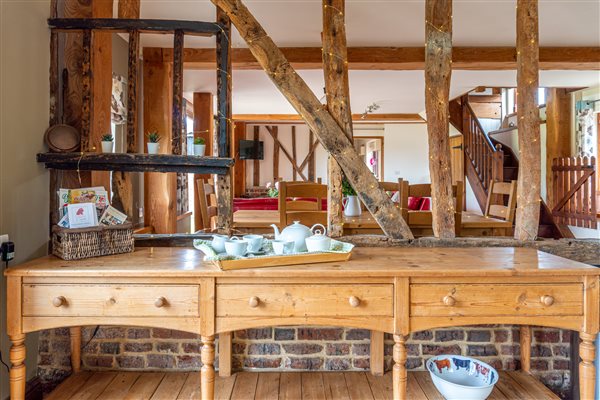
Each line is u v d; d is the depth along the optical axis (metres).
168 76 4.18
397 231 2.37
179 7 3.17
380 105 7.48
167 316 1.68
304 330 2.36
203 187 3.89
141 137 4.23
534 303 1.72
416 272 1.69
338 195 2.37
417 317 1.71
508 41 4.10
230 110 2.31
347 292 1.70
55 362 2.29
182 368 2.34
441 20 2.39
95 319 1.67
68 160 2.16
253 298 1.67
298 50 4.22
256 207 7.47
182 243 2.32
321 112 2.32
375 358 2.31
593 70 4.81
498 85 5.77
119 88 3.72
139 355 2.33
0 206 1.88
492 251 2.18
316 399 2.05
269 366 2.37
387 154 10.29
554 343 2.38
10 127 1.95
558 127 6.38
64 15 2.31
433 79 2.41
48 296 1.67
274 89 5.96
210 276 1.67
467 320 1.71
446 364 2.24
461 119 7.78
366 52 4.24
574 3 3.16
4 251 1.85
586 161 5.74
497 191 3.89
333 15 2.33
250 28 2.24
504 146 7.36
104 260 1.87
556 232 5.52
